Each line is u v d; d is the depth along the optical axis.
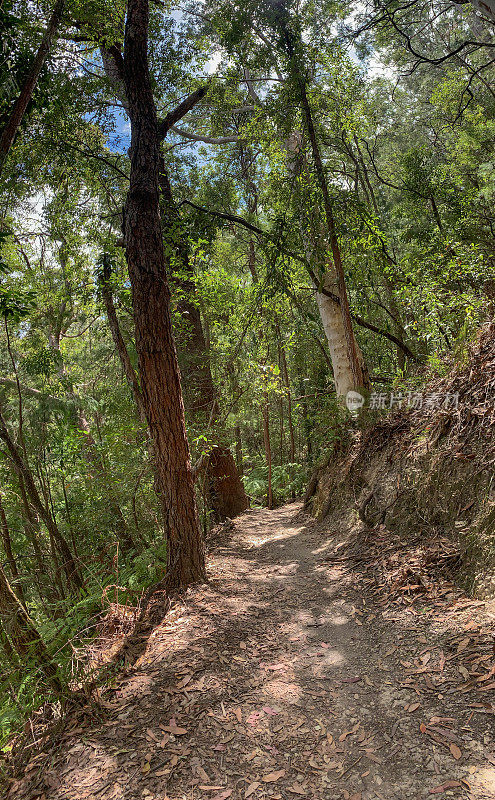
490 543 3.59
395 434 6.16
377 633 3.62
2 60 5.86
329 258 7.98
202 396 7.68
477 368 4.61
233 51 9.42
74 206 11.82
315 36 7.59
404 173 11.98
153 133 4.95
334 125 8.72
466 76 13.66
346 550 5.66
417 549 4.43
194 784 2.45
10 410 6.08
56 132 9.66
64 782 2.61
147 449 6.02
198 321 9.19
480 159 12.84
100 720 3.07
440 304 6.58
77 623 4.13
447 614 3.47
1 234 5.25
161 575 5.72
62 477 6.52
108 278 6.98
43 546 5.46
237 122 15.14
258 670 3.42
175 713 3.02
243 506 11.43
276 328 12.18
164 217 9.02
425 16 12.05
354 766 2.42
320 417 8.59
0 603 3.61
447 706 2.64
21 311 5.28
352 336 7.64
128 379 6.64
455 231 10.18
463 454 4.31
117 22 8.95
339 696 2.99
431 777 2.24
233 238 16.53
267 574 5.64
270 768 2.51
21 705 3.53
